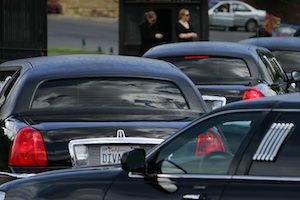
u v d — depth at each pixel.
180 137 12.05
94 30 103.94
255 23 112.81
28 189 12.63
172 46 26.17
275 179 10.92
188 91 18.06
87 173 12.45
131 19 46.78
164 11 46.78
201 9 46.41
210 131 11.84
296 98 11.66
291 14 135.00
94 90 17.72
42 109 17.31
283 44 33.94
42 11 39.88
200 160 11.67
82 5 121.19
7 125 17.14
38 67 18.28
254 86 23.84
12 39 39.28
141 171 11.94
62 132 16.64
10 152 16.64
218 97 23.66
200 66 24.81
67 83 17.81
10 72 19.81
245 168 11.17
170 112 17.47
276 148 11.09
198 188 11.33
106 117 17.06
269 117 11.34
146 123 16.91
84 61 18.66
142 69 18.39
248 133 11.38
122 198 11.83
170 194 11.52
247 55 24.88
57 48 80.00
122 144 16.59
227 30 113.56
